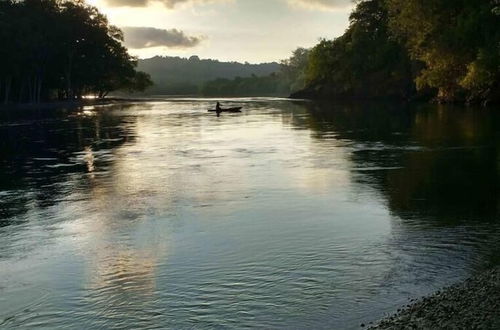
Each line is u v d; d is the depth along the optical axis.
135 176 22.56
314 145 32.44
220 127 48.06
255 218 15.17
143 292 10.06
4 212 16.59
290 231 13.79
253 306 9.34
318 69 132.75
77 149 33.38
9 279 10.91
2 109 95.50
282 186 19.67
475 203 16.39
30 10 111.88
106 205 17.25
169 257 11.97
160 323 8.82
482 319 7.97
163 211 16.23
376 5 113.50
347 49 117.38
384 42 108.44
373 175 21.58
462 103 73.56
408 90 102.56
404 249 12.11
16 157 29.88
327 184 19.89
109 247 12.81
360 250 12.12
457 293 9.22
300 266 11.20
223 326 8.65
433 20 65.62
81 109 94.44
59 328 8.77
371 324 8.43
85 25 124.44
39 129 50.22
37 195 19.06
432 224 14.13
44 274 11.13
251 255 11.97
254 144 33.66
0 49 97.12
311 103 106.56
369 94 116.69
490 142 31.17
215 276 10.75
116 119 64.31
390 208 16.00
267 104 104.38
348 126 46.47
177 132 43.94
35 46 101.06
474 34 60.31
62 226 14.83
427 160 25.14
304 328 8.48
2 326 8.87
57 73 126.25
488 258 11.38
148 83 158.12
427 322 8.12
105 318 9.06
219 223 14.73
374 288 9.92
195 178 21.72
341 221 14.66
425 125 44.28
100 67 126.81
